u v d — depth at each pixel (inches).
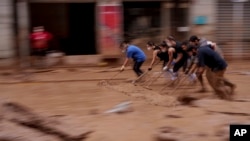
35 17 646.5
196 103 319.6
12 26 558.6
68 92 409.1
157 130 249.4
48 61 571.5
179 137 225.1
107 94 389.7
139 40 612.4
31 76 509.7
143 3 606.9
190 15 608.7
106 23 589.9
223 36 623.8
